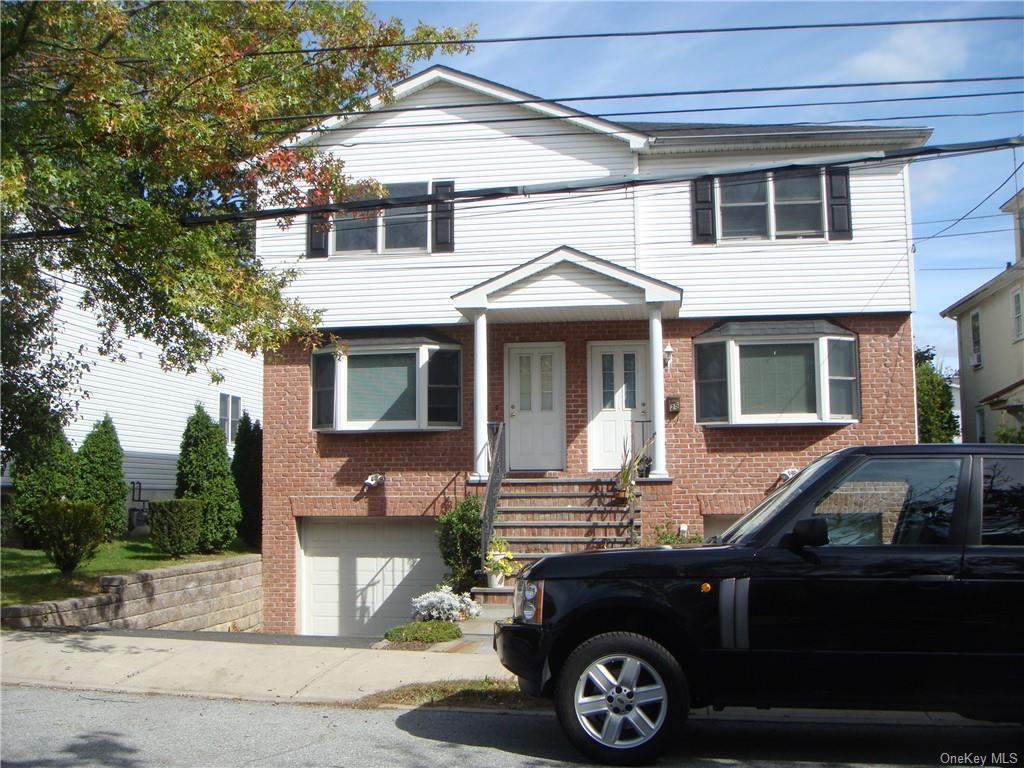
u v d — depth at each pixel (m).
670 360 16.41
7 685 8.84
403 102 17.08
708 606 6.08
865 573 5.95
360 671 9.08
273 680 8.84
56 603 11.79
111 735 6.97
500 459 15.36
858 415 16.06
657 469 15.02
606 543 14.16
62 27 10.49
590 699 6.15
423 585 16.84
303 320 11.66
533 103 16.66
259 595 16.86
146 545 17.73
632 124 18.84
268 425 17.12
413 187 17.05
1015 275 24.36
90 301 12.20
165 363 11.98
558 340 16.70
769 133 16.20
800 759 6.41
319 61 12.58
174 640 10.69
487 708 7.85
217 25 11.95
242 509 18.50
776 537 6.18
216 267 10.61
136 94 11.07
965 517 6.03
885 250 16.23
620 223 16.62
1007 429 21.69
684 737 7.02
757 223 16.50
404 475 16.72
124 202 10.31
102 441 18.66
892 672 5.88
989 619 5.80
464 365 16.81
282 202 12.74
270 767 6.13
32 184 10.43
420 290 16.91
